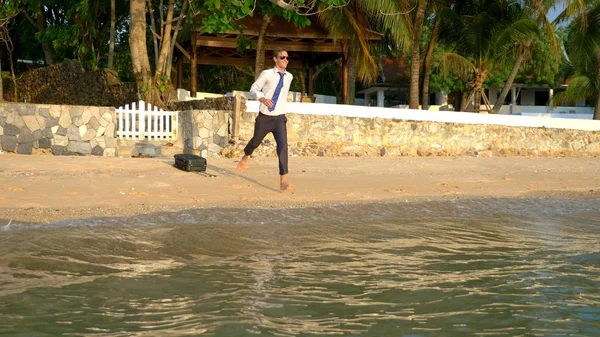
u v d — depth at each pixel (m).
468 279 5.05
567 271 5.39
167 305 4.20
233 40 25.83
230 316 3.95
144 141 16.08
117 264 5.41
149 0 22.72
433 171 13.85
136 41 18.95
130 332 3.62
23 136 14.57
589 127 20.92
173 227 6.98
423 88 29.20
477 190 10.92
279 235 6.86
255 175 11.88
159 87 19.28
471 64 33.62
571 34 28.27
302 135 17.14
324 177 12.03
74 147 14.89
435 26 28.17
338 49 27.84
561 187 11.66
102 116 15.10
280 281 4.92
